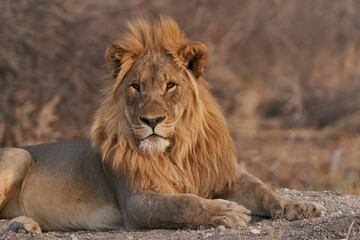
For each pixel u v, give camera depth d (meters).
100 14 19.92
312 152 17.48
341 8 23.91
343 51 23.41
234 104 21.16
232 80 21.45
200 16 20.38
